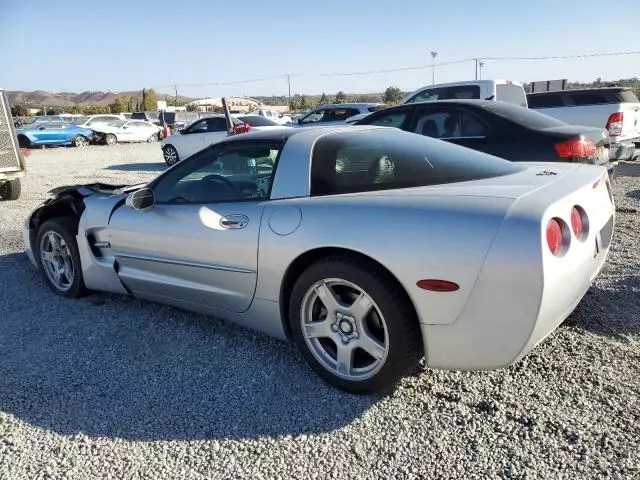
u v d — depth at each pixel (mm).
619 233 5879
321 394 2893
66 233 4324
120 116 33719
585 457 2297
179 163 3750
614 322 3562
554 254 2363
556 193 2607
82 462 2422
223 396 2910
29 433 2645
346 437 2521
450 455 2361
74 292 4422
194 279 3479
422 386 2912
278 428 2613
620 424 2506
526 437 2449
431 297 2500
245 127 14617
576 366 3033
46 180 13297
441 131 6805
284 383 3018
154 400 2898
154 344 3570
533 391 2811
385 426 2588
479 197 2580
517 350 2410
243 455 2432
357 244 2654
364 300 2730
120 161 19031
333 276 2758
